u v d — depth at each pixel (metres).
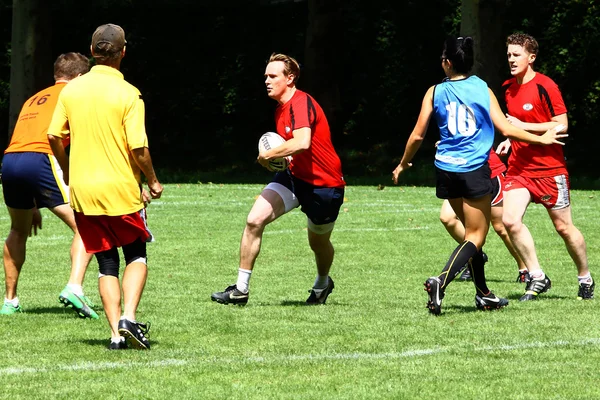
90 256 18.58
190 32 73.06
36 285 23.03
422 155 71.88
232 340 15.89
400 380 13.05
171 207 43.03
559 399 12.09
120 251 30.39
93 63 71.56
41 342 15.77
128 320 14.83
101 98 14.69
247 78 73.38
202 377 13.23
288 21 73.69
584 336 16.09
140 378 13.17
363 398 12.12
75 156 14.74
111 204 14.62
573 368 13.75
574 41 65.88
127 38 72.06
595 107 67.44
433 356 14.54
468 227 18.05
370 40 72.31
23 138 18.66
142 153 14.65
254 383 12.90
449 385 12.74
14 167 18.52
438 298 17.66
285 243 31.28
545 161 20.48
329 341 15.76
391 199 47.34
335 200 19.48
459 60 17.94
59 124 14.96
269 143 19.17
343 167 70.12
